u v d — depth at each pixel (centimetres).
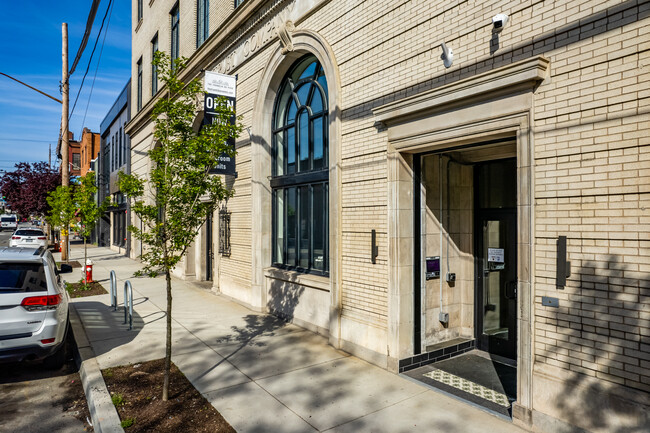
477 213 671
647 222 343
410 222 603
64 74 1880
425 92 520
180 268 1525
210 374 575
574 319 388
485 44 475
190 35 1367
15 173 3105
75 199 1435
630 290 352
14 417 480
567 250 394
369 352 624
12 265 575
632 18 354
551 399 403
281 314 891
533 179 421
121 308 1009
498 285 640
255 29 988
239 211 1066
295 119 887
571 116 393
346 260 682
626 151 356
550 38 412
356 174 665
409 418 450
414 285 604
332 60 713
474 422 441
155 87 1800
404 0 582
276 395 508
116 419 438
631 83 354
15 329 541
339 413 462
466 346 660
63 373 623
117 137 2753
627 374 352
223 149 530
